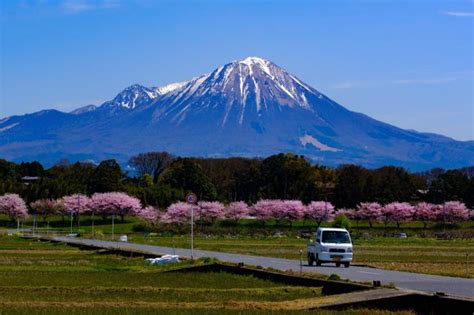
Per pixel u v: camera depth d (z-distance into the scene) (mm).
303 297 35438
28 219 190625
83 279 44875
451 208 182250
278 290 38062
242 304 32375
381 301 31469
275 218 180500
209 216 175000
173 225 167750
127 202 179000
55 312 29078
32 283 41969
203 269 51250
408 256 78312
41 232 152500
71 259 65625
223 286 40594
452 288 37625
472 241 127688
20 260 63562
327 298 33375
